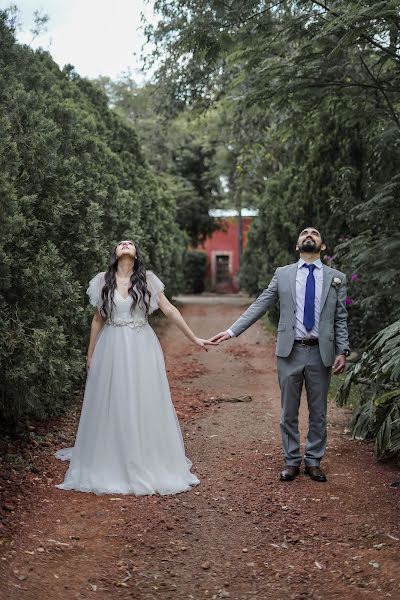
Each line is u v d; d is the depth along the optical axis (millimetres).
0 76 5203
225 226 36344
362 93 7504
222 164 23625
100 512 4152
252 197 25062
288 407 4992
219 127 19125
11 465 4898
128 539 3762
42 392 5699
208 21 6711
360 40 6328
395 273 6883
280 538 3840
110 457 4605
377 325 8672
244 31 6852
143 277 4852
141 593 3158
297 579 3330
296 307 4969
